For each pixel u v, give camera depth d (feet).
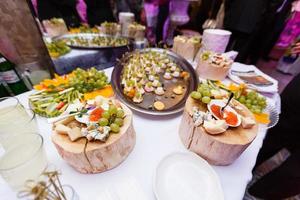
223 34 3.85
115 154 1.72
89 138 1.60
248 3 4.64
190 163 1.81
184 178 1.69
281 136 3.65
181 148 2.10
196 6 6.37
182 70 3.48
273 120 2.68
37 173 1.41
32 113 2.10
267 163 4.84
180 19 5.72
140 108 2.47
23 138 1.60
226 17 5.22
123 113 1.88
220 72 3.36
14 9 2.86
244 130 1.82
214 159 1.87
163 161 1.78
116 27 5.27
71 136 1.61
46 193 1.10
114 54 4.73
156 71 3.46
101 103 1.98
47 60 3.60
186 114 1.96
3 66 3.16
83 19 5.33
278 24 6.46
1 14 2.79
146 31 5.69
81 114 1.83
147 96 2.84
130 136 1.87
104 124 1.72
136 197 1.58
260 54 7.79
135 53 3.87
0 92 3.38
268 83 3.38
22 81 3.51
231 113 1.90
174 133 2.29
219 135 1.74
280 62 8.74
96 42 4.71
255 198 3.88
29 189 1.07
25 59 3.34
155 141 2.16
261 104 2.71
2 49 3.06
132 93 2.72
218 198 1.56
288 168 3.16
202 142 1.81
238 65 4.07
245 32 5.02
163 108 2.58
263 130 2.44
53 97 2.51
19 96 2.69
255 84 3.32
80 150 1.53
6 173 1.33
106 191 1.60
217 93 2.14
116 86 2.80
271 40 7.51
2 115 1.79
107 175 1.76
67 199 1.32
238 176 1.86
